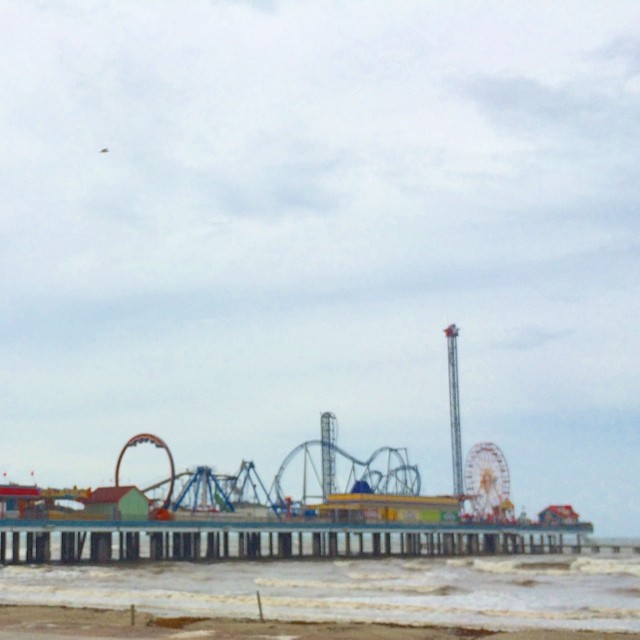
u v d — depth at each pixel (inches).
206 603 3555.6
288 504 7322.8
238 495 7539.4
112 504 5994.1
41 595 3964.1
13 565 5654.5
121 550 6082.7
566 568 6043.3
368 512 7431.1
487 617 3093.0
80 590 4126.5
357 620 2928.2
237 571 5497.1
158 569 5521.7
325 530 6894.7
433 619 3021.7
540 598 3858.3
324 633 2252.7
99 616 2650.1
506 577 5255.9
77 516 5866.1
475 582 4864.7
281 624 2479.1
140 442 6550.2
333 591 4185.5
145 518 6102.4
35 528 5511.8
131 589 4239.7
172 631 2118.6
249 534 6791.3
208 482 7135.8
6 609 2920.8
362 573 5452.8
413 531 7539.4
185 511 6624.0
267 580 4626.0
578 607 3464.6
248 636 2039.9
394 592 4153.5
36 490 5812.0
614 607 3454.7
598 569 5851.4
